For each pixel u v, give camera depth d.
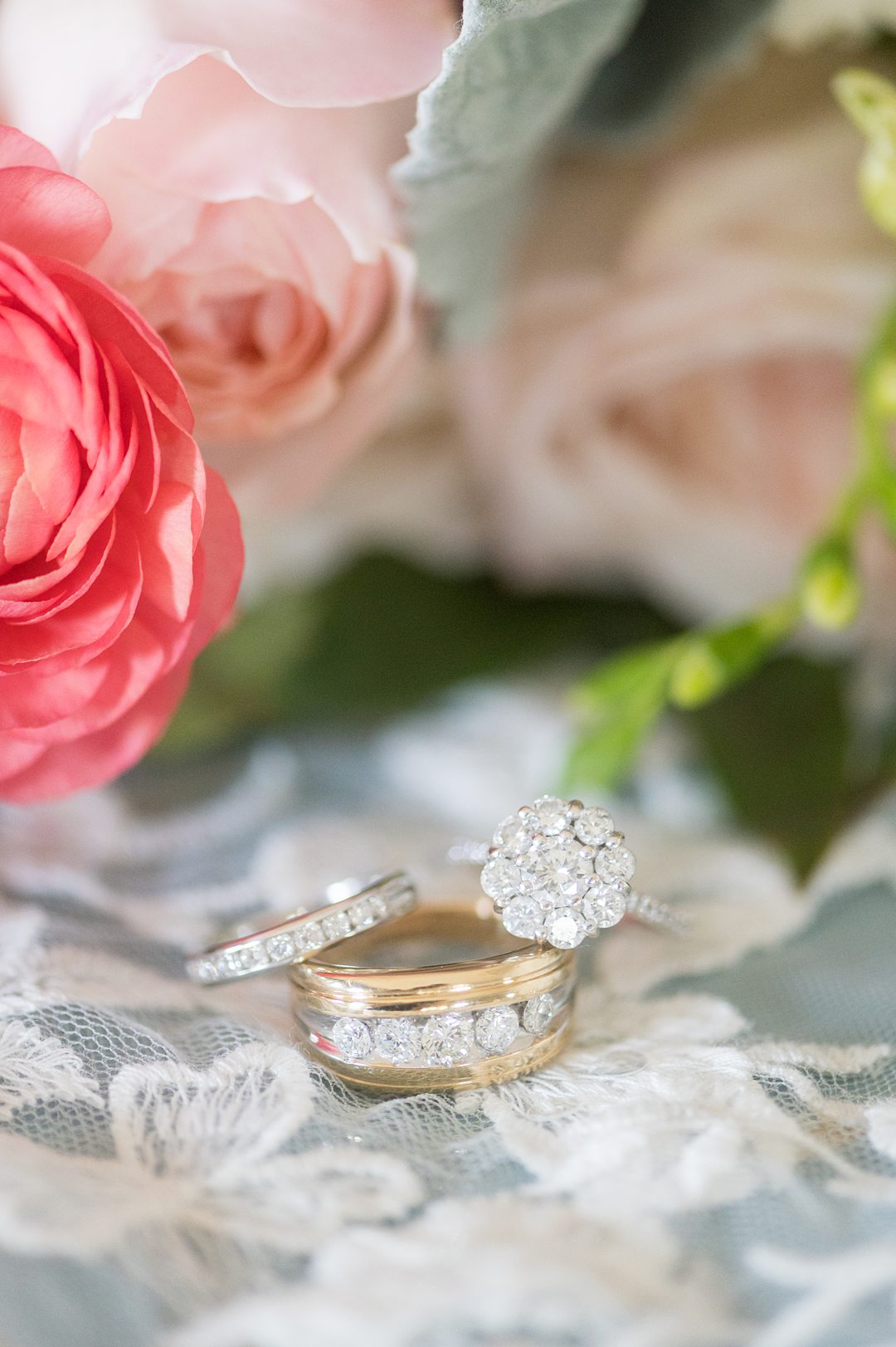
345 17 0.21
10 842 0.25
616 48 0.24
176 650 0.21
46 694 0.21
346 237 0.21
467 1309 0.18
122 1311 0.18
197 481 0.20
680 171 0.25
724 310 0.25
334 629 0.27
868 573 0.26
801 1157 0.20
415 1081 0.21
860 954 0.23
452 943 0.24
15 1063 0.20
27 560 0.21
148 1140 0.20
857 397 0.24
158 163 0.21
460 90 0.21
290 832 0.25
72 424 0.20
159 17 0.21
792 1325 0.18
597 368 0.26
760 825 0.24
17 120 0.22
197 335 0.22
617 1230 0.19
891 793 0.25
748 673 0.25
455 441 0.28
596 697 0.24
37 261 0.20
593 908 0.21
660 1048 0.21
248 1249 0.19
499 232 0.24
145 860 0.25
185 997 0.22
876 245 0.25
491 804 0.26
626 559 0.28
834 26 0.24
